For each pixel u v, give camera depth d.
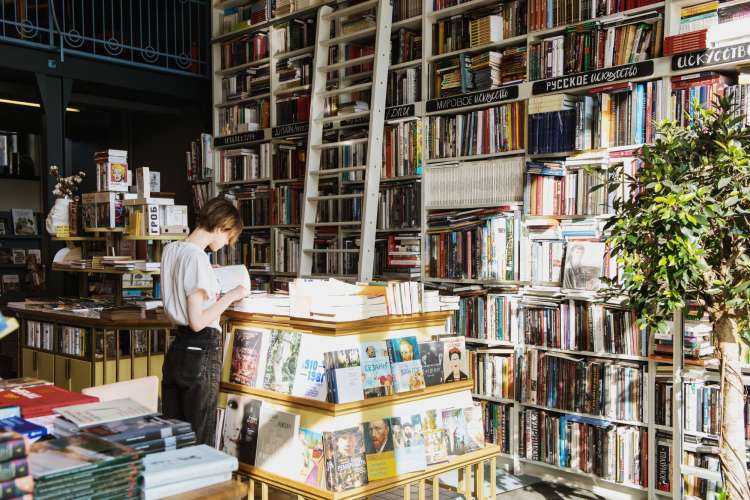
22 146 8.95
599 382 4.29
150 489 1.72
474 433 3.30
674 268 2.70
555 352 4.54
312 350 2.96
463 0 5.17
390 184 5.53
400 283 3.19
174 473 1.76
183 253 3.24
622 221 2.89
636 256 3.00
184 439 2.00
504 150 4.88
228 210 3.39
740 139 2.84
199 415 3.24
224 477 1.86
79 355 5.27
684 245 2.63
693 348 3.78
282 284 6.45
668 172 2.77
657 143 2.95
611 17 4.32
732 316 2.93
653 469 4.04
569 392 4.43
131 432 1.92
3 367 6.97
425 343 3.18
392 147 5.50
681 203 2.62
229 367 3.35
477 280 4.95
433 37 5.36
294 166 6.37
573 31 4.49
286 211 6.39
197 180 7.49
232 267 3.62
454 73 5.17
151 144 8.96
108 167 5.24
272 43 6.62
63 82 6.79
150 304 5.29
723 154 2.71
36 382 2.48
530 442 4.64
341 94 6.03
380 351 2.98
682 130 3.05
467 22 5.14
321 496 2.71
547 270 4.57
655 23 4.17
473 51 5.09
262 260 6.70
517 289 4.77
